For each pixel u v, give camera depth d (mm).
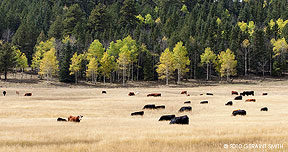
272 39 108875
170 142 12094
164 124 19047
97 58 92000
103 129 16281
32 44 115375
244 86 77875
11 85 76438
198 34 119438
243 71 105562
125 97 49594
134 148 11039
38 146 11562
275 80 92438
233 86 78812
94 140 12992
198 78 99750
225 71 92750
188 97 48094
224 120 21797
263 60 101688
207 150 10766
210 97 48438
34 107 33938
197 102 41500
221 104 38375
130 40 101250
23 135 13977
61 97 49438
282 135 13359
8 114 27797
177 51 88500
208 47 96938
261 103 38188
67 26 122625
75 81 89375
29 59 115625
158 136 13305
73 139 13047
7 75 93562
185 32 118375
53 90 62219
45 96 50406
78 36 108625
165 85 87375
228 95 55875
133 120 22797
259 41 102938
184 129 15672
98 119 23859
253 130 14984
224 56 91062
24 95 52000
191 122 20438
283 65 100000
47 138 13281
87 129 16281
